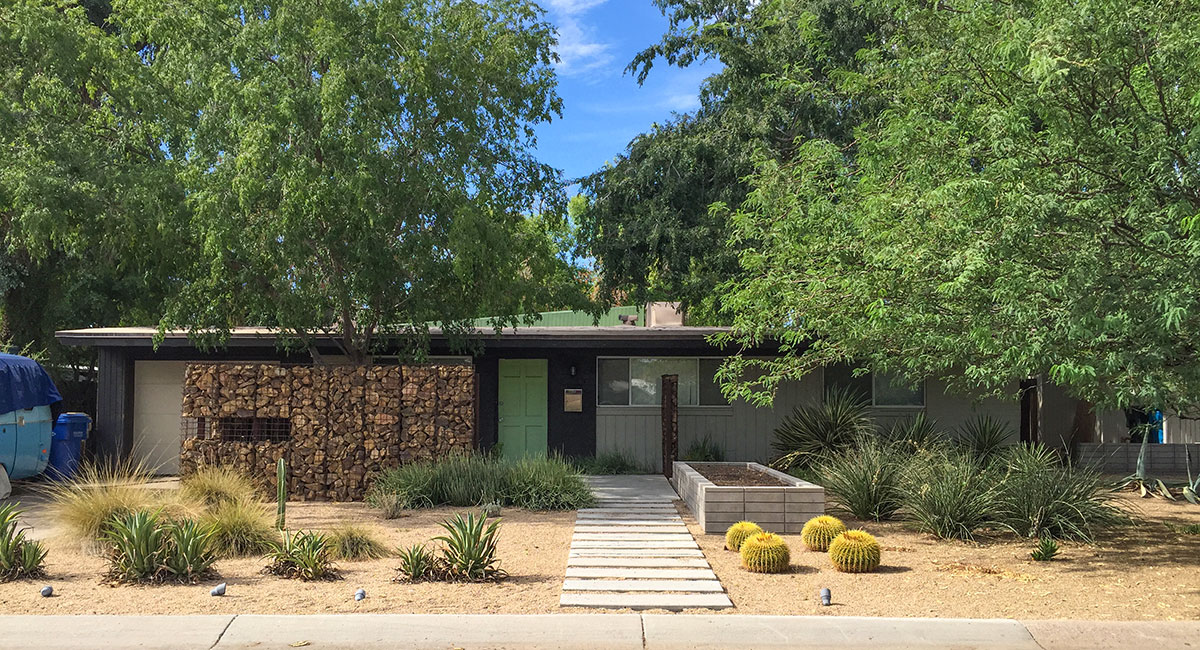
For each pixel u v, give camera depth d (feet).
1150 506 42.73
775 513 34.12
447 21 48.26
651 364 57.77
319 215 43.60
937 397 56.90
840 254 29.81
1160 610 23.08
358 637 20.01
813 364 42.75
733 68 64.59
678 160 67.46
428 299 47.19
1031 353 23.16
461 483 40.70
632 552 29.81
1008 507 34.01
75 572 26.61
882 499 37.22
